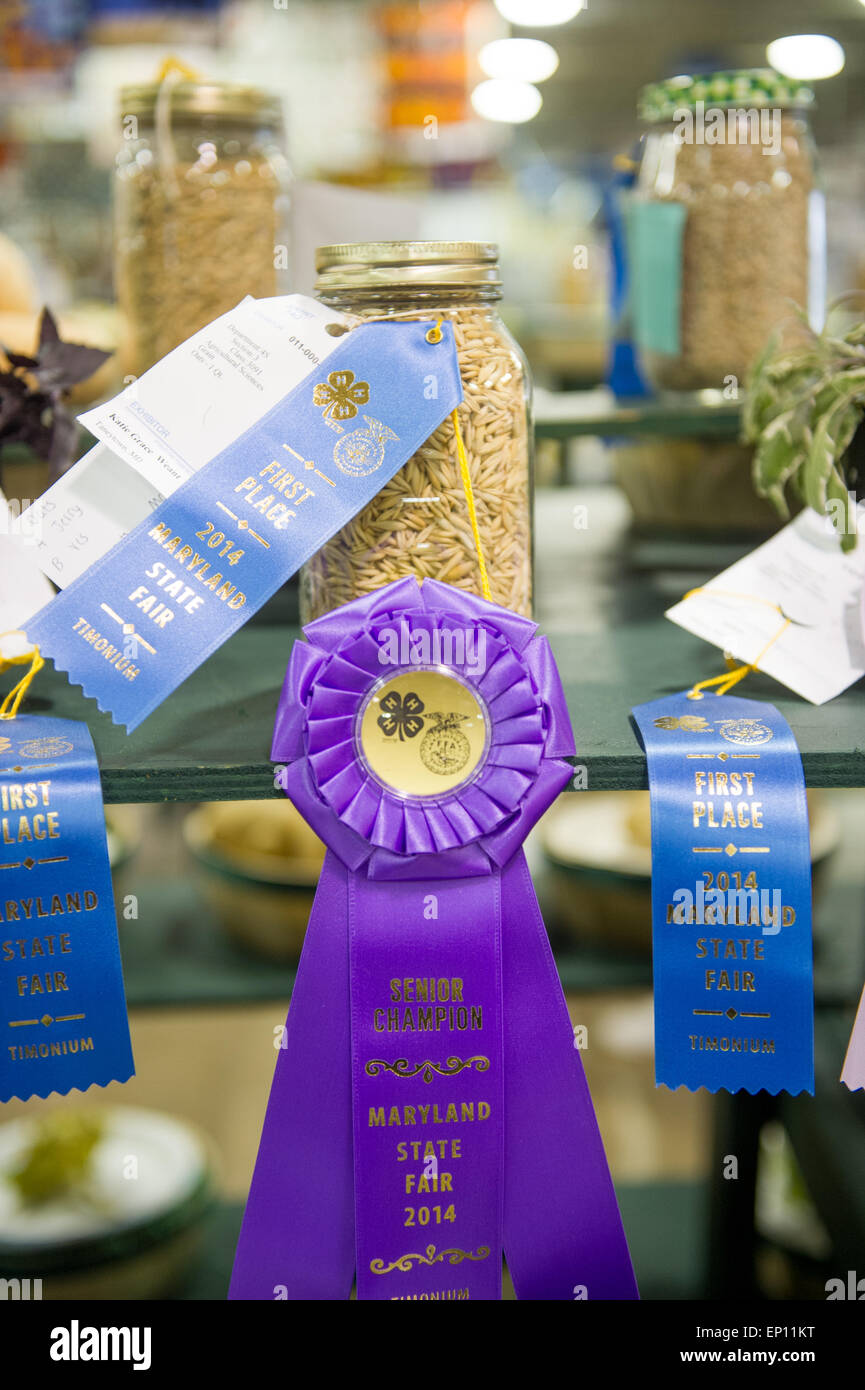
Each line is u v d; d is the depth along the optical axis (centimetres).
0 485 97
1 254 108
